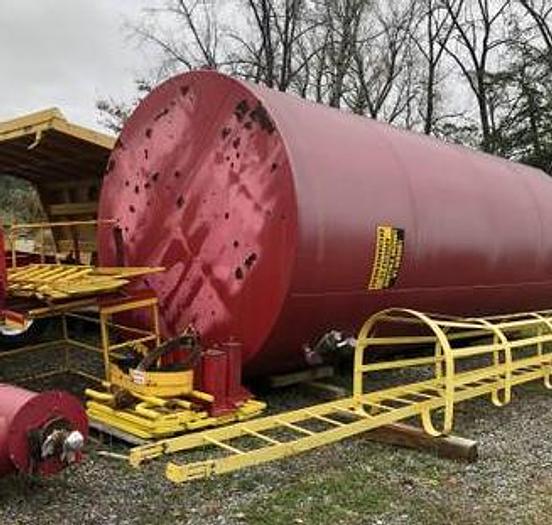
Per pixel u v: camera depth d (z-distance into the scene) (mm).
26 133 8609
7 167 10469
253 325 6578
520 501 4996
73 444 4500
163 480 5117
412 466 5613
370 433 6184
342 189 6676
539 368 8359
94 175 10484
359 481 5242
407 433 6023
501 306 9148
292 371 7371
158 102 7523
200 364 6211
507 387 7430
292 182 6293
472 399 7887
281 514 4613
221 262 6852
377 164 7211
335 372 8164
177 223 7262
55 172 10664
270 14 34969
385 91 37156
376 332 7520
